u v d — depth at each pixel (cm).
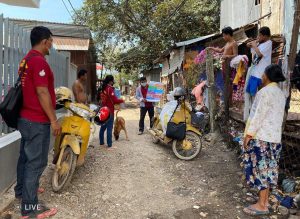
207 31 2205
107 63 2753
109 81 780
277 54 760
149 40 2352
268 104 423
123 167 632
